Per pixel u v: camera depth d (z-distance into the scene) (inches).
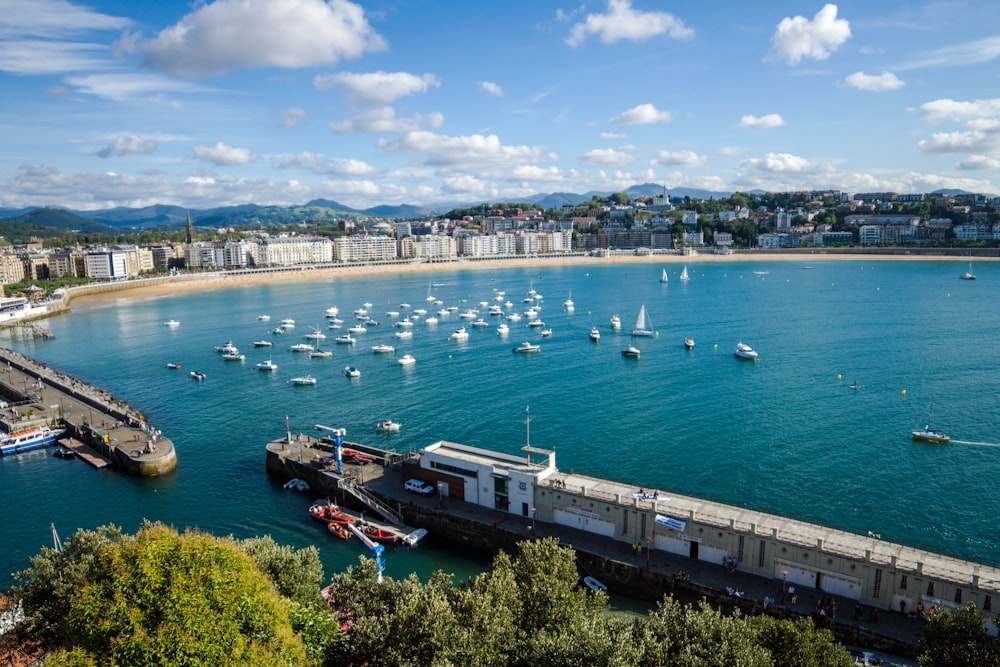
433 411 6599.4
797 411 6279.5
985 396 6648.6
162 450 5383.9
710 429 5802.2
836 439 5506.9
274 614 1909.4
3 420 6328.7
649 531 3609.7
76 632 1759.4
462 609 2314.2
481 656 2127.2
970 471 4825.3
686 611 2329.0
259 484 4990.2
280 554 2842.0
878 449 5270.7
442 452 4414.4
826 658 2130.9
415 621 2222.0
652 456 5191.9
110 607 1745.8
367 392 7475.4
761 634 2210.9
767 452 5236.2
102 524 4411.9
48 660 1684.3
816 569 3171.8
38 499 4822.8
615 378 7751.0
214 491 4881.9
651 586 3371.1
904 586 2977.4
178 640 1675.7
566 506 3865.7
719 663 1984.5
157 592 1776.6
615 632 2202.3
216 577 1834.4
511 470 4035.4
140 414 6579.7
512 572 2714.1
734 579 3287.4
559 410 6491.1
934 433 5438.0
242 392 7682.1
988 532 3946.9
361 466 4881.9
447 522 4072.3
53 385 7765.8
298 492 4835.1
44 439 5984.3
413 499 4318.4
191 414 6855.3
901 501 4357.8
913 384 7135.8
